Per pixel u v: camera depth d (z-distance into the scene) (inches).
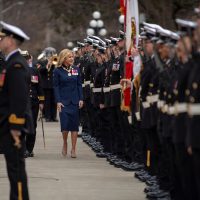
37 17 4456.2
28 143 1255.5
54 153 1320.1
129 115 1028.5
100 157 1255.5
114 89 1118.4
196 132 612.4
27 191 754.2
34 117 1237.7
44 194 896.3
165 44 778.2
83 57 1534.2
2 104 746.2
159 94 774.5
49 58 2034.9
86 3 3686.0
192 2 2728.8
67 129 1247.5
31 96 1224.8
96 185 956.6
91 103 1390.3
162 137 770.2
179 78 658.2
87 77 1454.2
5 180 991.0
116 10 3287.4
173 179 764.6
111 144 1184.2
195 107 615.8
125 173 1058.7
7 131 745.0
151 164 874.1
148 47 852.6
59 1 3865.7
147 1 2743.6
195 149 613.9
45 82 2043.6
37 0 4461.1
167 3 2741.1
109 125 1189.7
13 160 746.2
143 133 927.7
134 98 966.4
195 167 618.8
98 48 1312.7
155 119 830.5
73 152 1253.1
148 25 872.9
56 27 3941.9
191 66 651.5
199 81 616.7
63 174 1055.0
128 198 865.5
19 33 749.9
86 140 1483.8
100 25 2672.2
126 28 1050.7
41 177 1027.9
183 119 653.9
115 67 1117.1
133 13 1050.7
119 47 1117.7
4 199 855.7
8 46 749.3
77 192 908.6
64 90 1237.1
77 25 3767.2
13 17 4488.2
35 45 4473.4
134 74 952.3
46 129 1838.1
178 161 665.0
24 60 752.3
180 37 665.6
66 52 1227.9
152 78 832.9
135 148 1055.0
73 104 1241.4
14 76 735.7
